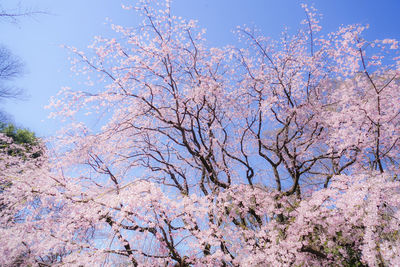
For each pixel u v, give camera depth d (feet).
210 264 16.58
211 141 23.95
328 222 16.43
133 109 22.74
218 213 18.94
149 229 17.25
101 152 23.50
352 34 18.11
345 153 20.86
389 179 16.93
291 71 24.18
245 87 25.55
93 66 20.18
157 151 25.18
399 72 17.97
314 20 23.68
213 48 23.65
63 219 17.70
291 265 17.53
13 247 15.92
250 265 16.60
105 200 17.44
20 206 18.35
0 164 21.12
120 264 18.15
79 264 15.65
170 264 17.08
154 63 21.33
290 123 26.30
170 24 21.20
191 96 21.26
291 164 24.29
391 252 12.42
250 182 22.74
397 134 19.57
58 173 20.80
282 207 20.35
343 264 17.92
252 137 27.20
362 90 22.88
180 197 17.58
